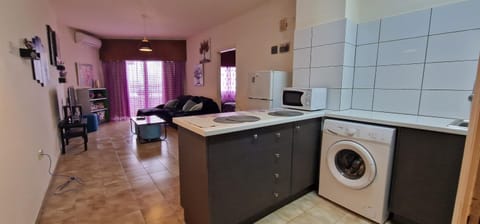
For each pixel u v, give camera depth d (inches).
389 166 71.2
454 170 60.2
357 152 76.4
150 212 80.3
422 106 82.0
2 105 58.6
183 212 80.3
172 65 276.8
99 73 255.8
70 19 181.0
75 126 143.9
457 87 74.0
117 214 79.0
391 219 77.0
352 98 101.0
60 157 135.8
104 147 156.8
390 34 87.7
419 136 66.1
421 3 79.9
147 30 219.9
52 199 88.6
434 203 64.9
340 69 94.0
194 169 65.2
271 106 119.3
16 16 75.9
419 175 67.1
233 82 282.2
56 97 147.7
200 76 241.1
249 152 67.9
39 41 104.0
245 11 161.3
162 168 120.2
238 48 175.2
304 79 108.4
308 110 94.0
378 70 92.3
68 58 207.6
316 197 91.7
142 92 276.1
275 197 78.6
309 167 90.5
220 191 62.7
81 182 103.3
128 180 105.5
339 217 78.8
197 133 59.9
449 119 73.9
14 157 63.2
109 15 170.2
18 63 73.8
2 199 54.0
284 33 134.6
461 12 71.4
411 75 83.7
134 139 178.7
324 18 98.9
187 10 158.6
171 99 280.2
